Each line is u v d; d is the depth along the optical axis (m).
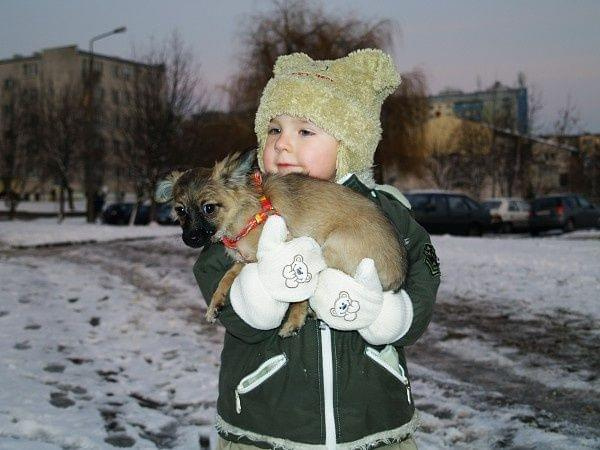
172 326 9.70
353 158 3.23
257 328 2.66
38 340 8.35
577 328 9.26
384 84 3.26
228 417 2.83
